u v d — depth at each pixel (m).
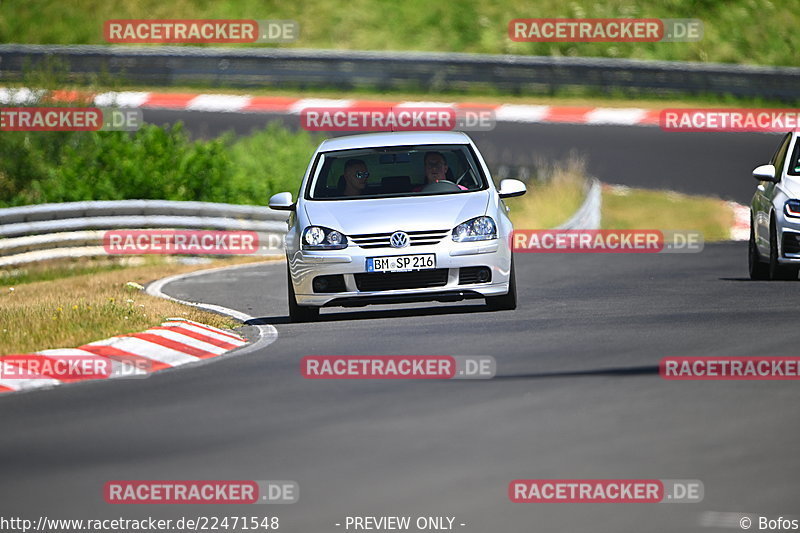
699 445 22.47
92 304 45.53
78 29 158.00
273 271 68.31
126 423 26.75
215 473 21.97
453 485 20.47
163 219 78.25
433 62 137.00
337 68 137.25
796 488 19.61
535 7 163.25
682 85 136.00
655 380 28.70
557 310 43.97
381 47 157.75
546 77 136.88
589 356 32.25
